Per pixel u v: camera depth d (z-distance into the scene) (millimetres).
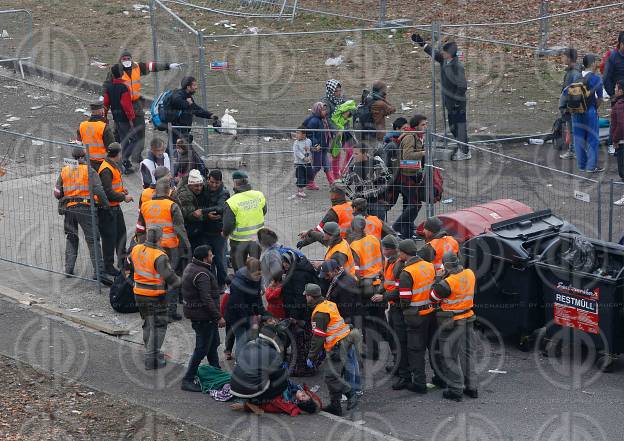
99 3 45656
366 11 43656
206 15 43750
